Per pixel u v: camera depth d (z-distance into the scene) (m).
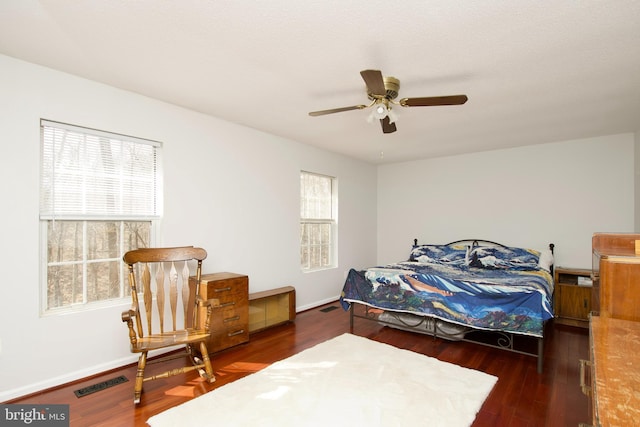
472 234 5.00
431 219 5.40
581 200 4.19
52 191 2.42
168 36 1.92
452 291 3.10
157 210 2.99
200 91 2.75
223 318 3.04
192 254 2.74
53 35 1.92
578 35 1.86
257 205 3.84
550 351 3.04
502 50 2.04
